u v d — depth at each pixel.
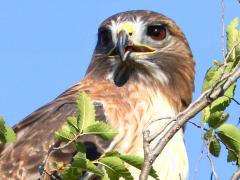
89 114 8.45
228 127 9.12
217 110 9.16
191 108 8.19
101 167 9.65
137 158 8.57
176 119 8.16
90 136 11.30
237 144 9.15
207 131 8.91
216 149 9.27
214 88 8.30
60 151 11.16
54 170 9.35
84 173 9.99
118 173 8.63
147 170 7.69
